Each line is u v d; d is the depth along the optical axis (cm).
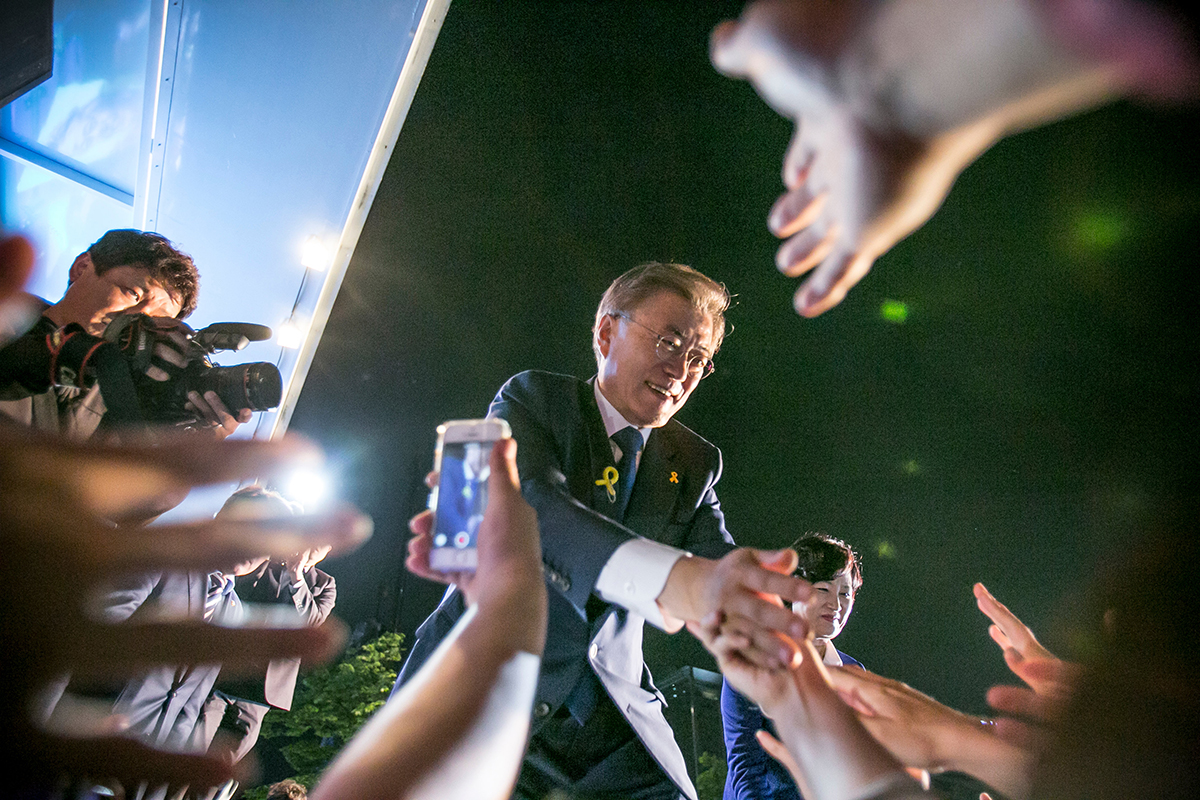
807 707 82
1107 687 55
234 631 46
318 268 388
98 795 157
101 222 384
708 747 646
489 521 73
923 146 57
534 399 215
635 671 219
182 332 212
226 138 350
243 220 376
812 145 65
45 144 340
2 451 43
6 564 40
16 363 183
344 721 643
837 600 299
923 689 991
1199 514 54
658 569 145
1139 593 54
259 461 49
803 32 56
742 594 118
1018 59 46
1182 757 51
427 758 50
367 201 376
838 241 69
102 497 46
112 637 42
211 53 319
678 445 233
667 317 217
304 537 48
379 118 355
